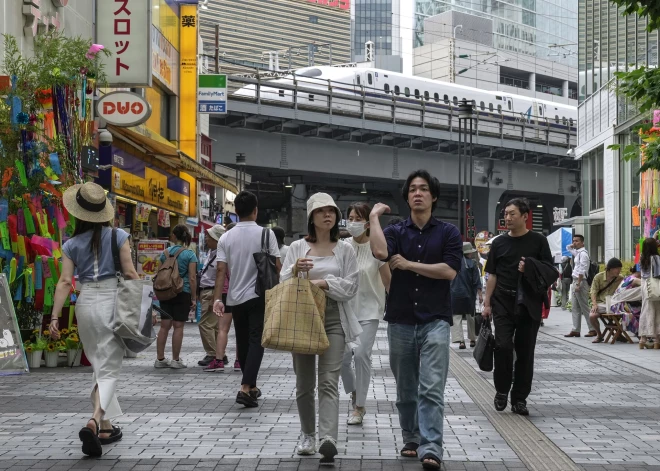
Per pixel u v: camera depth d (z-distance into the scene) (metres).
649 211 19.06
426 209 6.57
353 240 8.23
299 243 6.77
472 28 114.50
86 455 6.57
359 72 54.44
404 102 56.28
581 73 38.84
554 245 32.53
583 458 6.61
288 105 45.22
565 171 65.06
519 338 8.83
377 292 8.13
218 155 45.97
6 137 12.44
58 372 12.05
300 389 6.68
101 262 6.80
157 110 29.47
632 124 30.27
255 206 9.27
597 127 35.72
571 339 18.70
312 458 6.56
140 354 14.74
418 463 6.41
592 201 37.91
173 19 30.77
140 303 6.75
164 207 28.58
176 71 31.36
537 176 63.34
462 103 41.69
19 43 15.51
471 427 8.02
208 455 6.62
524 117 61.22
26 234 12.51
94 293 6.79
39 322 12.95
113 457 6.52
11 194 12.31
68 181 13.52
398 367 6.57
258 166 47.56
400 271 6.53
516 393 8.82
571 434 7.64
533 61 113.00
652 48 30.86
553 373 12.42
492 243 8.99
